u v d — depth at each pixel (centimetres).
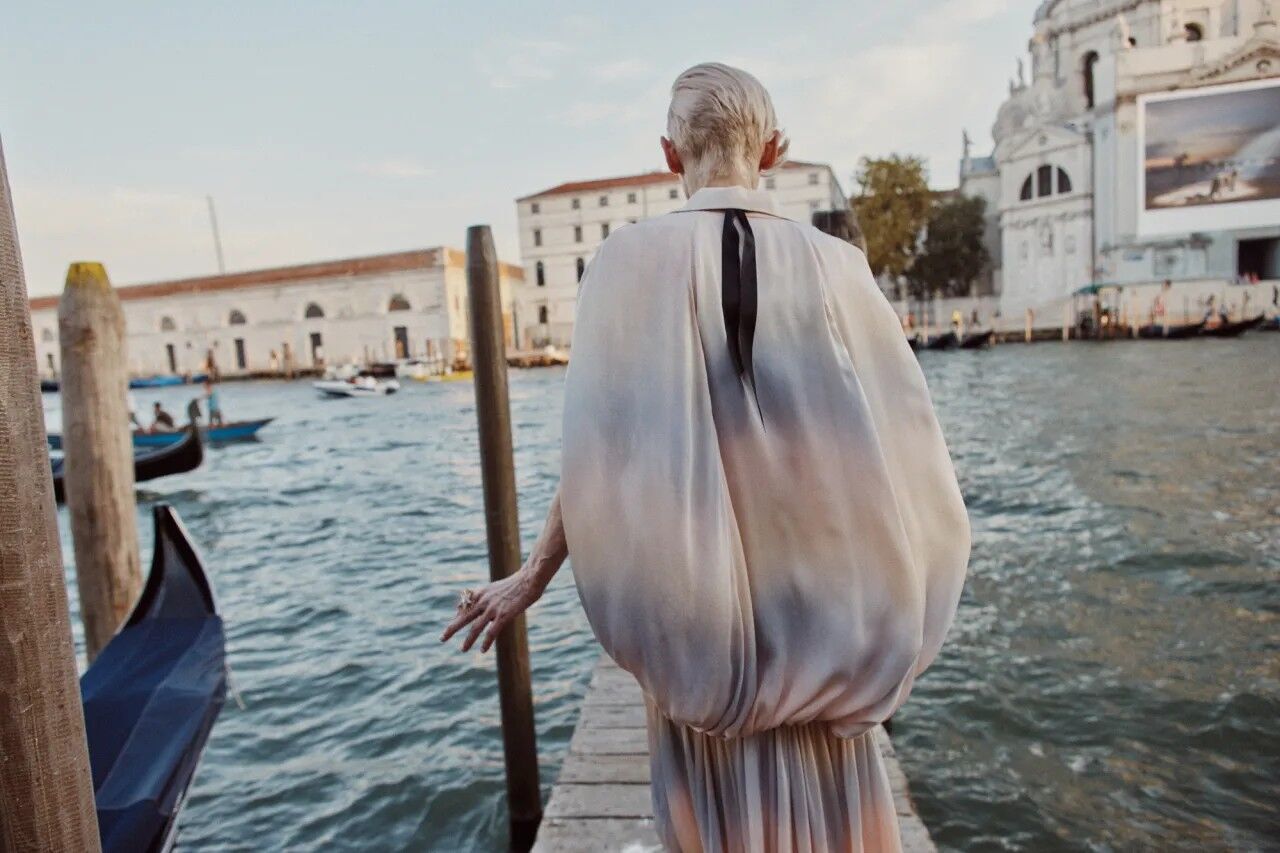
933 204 5862
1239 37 4681
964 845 401
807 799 114
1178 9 5194
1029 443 1641
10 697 109
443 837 453
